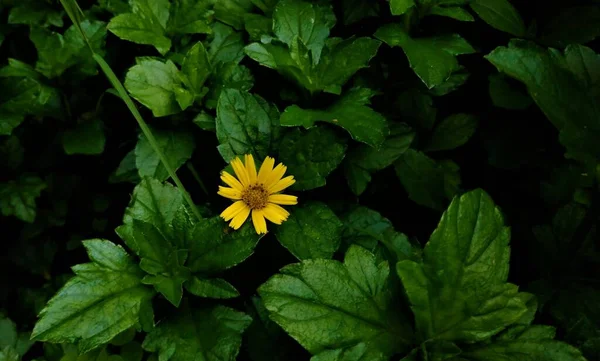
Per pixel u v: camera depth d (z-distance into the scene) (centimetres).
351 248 41
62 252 53
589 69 45
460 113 48
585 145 44
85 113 50
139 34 47
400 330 41
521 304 40
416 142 48
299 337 40
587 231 44
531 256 46
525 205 48
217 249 43
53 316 41
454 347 40
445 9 46
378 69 48
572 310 44
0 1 52
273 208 43
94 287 42
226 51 48
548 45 48
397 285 42
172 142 46
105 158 51
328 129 44
